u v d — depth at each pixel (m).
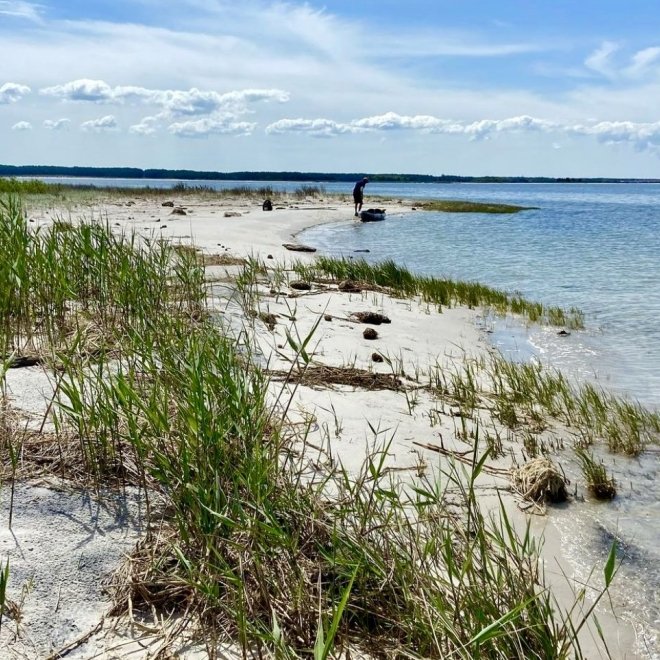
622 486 4.78
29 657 2.38
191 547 3.03
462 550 3.18
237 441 3.55
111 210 25.69
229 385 3.88
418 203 45.44
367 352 7.59
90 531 3.16
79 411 3.69
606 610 3.33
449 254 19.94
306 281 11.94
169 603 2.79
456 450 5.02
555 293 13.88
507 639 2.62
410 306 11.12
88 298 6.62
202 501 3.12
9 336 5.48
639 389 7.46
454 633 2.48
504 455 5.09
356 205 32.69
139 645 2.53
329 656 2.55
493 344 9.24
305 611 2.71
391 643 2.68
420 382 6.66
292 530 3.19
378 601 2.85
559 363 8.48
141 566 2.93
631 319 11.30
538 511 4.28
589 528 4.14
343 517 3.22
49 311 6.10
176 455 3.56
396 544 3.16
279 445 3.74
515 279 15.72
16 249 6.40
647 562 3.78
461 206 43.47
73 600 2.71
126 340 5.54
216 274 11.21
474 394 6.44
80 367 4.20
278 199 42.81
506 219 35.16
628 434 5.81
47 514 3.23
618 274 16.56
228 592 2.78
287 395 5.59
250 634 2.56
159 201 35.69
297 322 8.50
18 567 2.83
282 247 17.98
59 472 3.58
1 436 3.83
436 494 3.49
